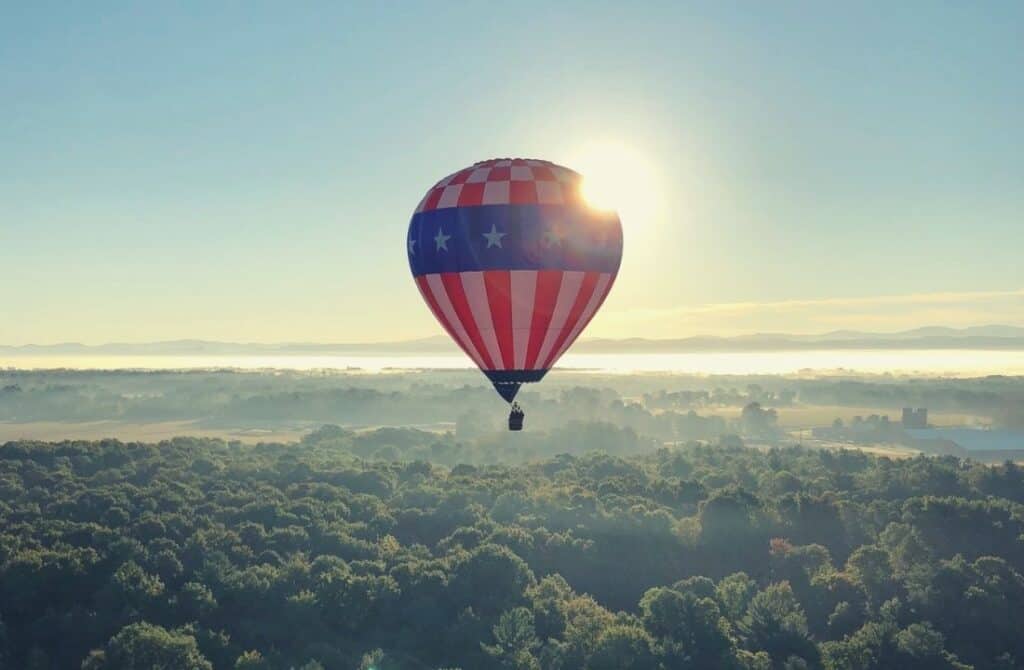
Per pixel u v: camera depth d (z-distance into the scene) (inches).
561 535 3907.5
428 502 4662.9
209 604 2955.2
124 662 2474.2
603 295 2026.3
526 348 2000.5
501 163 1977.1
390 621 2947.8
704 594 3250.5
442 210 1945.1
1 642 2792.8
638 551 3836.1
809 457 7450.8
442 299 1998.0
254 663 2576.3
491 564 3166.8
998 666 2992.1
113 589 2999.5
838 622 3248.0
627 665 2647.6
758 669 2760.8
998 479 5944.9
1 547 3334.2
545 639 2918.3
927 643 2898.6
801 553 3846.0
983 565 3558.1
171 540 3577.8
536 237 1902.1
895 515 4525.1
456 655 2758.4
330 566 3211.1
